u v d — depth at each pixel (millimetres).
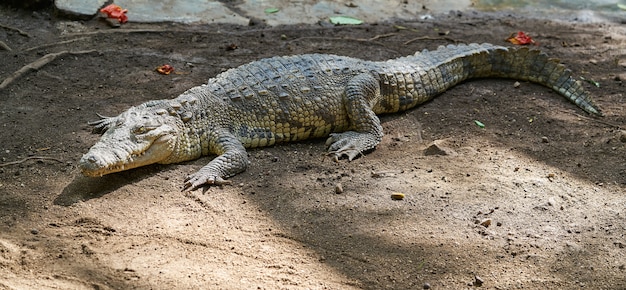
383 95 12734
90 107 12688
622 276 8492
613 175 11008
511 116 13078
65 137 11539
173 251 8656
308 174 10789
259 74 11969
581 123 12859
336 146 11594
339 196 10094
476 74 14586
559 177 10859
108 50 15180
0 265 8203
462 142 11984
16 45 15180
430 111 13180
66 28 16203
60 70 14125
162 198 9891
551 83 14227
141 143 10180
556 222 9609
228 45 15805
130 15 17125
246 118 11492
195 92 11445
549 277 8430
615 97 14062
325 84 12133
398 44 16516
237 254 8656
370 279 8266
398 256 8711
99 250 8625
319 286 8094
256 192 10203
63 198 9734
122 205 9641
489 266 8586
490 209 9820
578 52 16594
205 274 8203
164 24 16891
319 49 15922
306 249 8828
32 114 12281
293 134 11930
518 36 16969
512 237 9203
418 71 13281
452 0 20359
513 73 14656
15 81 13375
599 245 9109
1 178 10195
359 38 16734
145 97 13172
